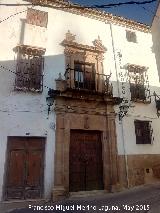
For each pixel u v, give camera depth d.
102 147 11.72
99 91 12.37
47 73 11.51
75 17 13.47
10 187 9.59
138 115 12.99
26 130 10.27
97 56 13.14
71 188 10.70
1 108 10.12
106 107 12.20
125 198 8.84
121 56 13.88
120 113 12.45
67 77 11.73
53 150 10.48
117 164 11.50
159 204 7.21
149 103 13.52
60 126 10.91
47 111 10.89
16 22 11.70
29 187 9.85
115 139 11.89
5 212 7.98
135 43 14.75
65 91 10.94
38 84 11.20
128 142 12.23
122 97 12.98
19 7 12.04
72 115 11.36
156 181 12.23
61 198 9.80
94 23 13.94
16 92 10.58
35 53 11.54
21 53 11.32
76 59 12.56
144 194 9.19
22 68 11.10
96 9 13.91
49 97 10.95
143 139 12.82
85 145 11.57
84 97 11.48
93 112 11.84
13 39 11.34
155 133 13.16
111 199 8.98
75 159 11.16
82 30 13.37
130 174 11.73
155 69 14.70
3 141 9.80
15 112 10.30
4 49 10.97
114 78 13.20
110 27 14.36
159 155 12.79
